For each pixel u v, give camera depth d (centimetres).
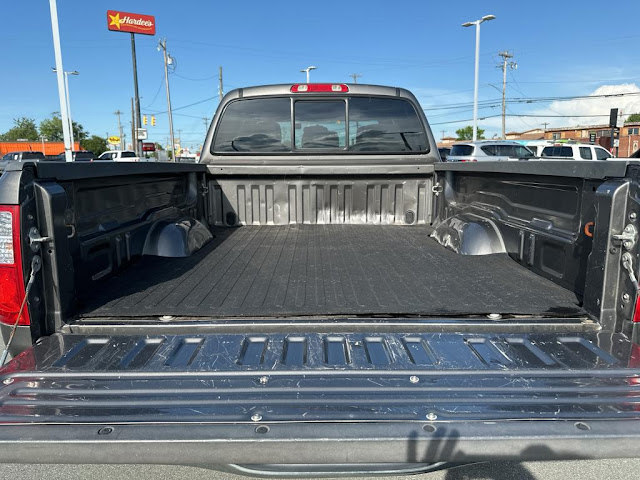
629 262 189
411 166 437
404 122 449
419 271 292
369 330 207
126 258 290
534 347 188
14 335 192
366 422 146
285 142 449
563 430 144
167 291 254
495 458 142
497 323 205
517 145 1727
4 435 142
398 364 176
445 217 419
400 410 151
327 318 216
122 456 143
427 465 168
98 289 253
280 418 147
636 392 160
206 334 203
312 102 445
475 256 322
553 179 248
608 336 195
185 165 378
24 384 166
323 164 446
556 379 167
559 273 248
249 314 220
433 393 159
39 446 142
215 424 146
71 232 220
